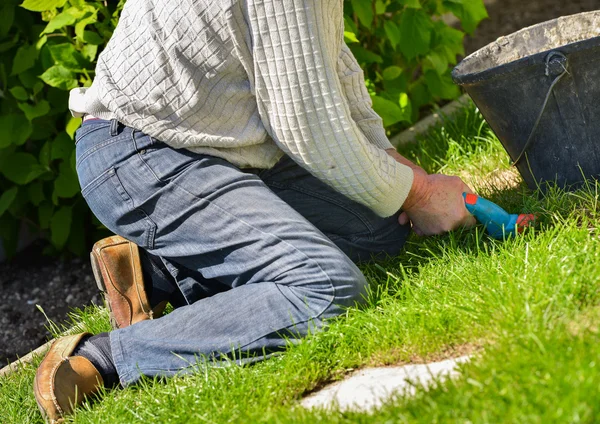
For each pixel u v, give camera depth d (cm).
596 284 251
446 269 296
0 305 466
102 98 295
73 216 492
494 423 201
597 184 319
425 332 261
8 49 478
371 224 328
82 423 274
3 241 505
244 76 285
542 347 220
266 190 294
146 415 266
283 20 267
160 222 297
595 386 198
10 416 311
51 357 296
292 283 284
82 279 480
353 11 473
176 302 343
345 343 271
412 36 473
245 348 281
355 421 223
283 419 232
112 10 452
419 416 213
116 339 294
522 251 285
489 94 330
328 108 276
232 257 292
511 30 641
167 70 283
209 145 291
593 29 359
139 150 294
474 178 407
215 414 253
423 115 545
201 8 274
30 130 460
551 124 324
